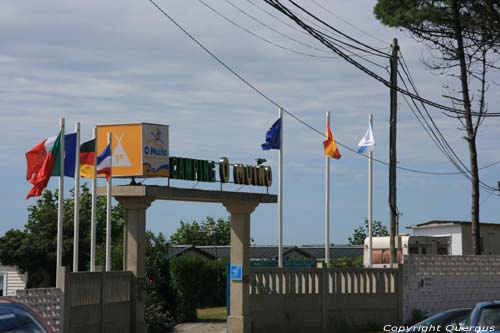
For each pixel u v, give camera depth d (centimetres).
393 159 3347
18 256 4666
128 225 2733
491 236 4866
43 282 4728
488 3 3472
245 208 2881
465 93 3750
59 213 2427
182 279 4641
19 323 1169
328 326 3003
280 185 3281
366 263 4250
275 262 4044
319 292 2997
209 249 7306
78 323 2308
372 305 3117
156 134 2714
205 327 3359
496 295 3475
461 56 3691
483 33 3612
